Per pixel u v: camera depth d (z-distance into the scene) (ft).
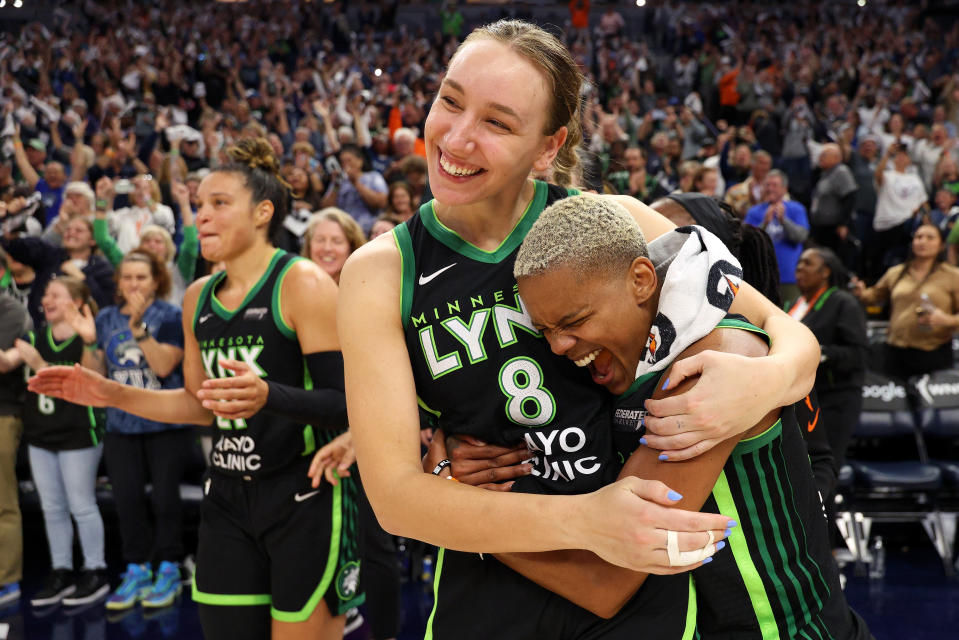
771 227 18.54
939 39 48.96
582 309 3.37
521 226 3.90
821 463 5.77
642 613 3.79
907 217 24.72
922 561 14.74
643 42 49.85
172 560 13.35
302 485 6.78
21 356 12.24
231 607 6.86
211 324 7.04
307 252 11.72
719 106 38.45
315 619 6.86
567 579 3.58
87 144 34.35
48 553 15.51
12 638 11.91
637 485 3.11
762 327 3.98
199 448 14.85
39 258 16.29
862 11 51.85
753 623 3.82
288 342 6.88
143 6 49.08
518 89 3.50
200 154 26.71
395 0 51.90
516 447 3.83
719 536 3.07
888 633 11.78
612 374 3.72
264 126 33.14
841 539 14.97
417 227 3.92
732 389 3.23
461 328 3.77
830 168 23.08
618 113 34.30
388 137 27.04
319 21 50.19
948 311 15.71
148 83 38.24
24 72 39.19
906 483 14.42
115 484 13.19
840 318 13.57
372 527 9.64
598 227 3.35
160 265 13.57
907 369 15.94
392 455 3.55
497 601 3.92
